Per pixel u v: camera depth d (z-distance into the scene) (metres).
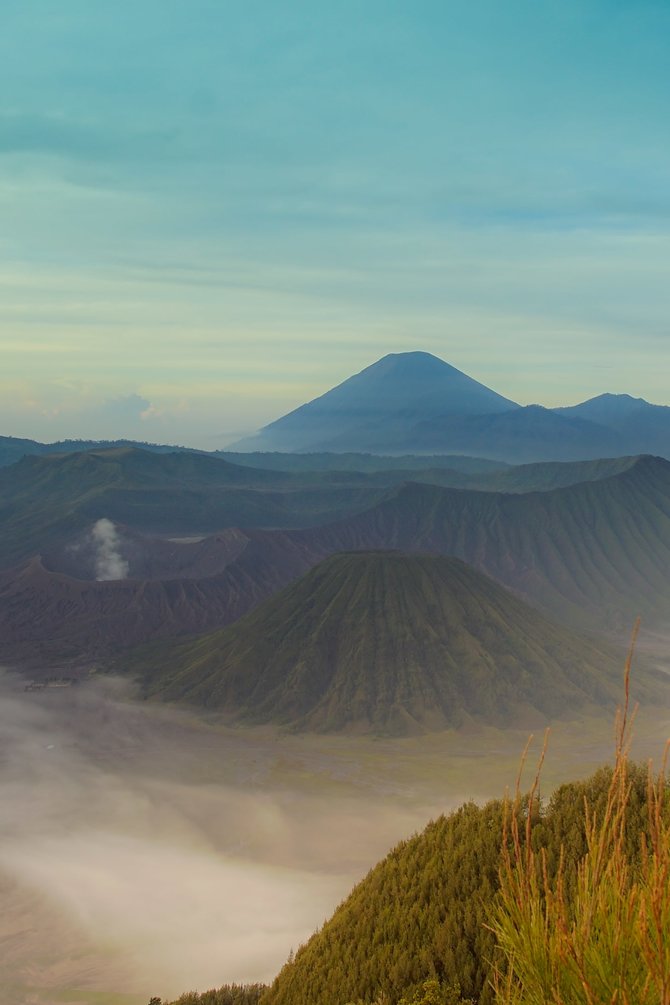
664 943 5.46
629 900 5.80
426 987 17.38
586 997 5.68
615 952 5.72
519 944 6.16
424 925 20.78
